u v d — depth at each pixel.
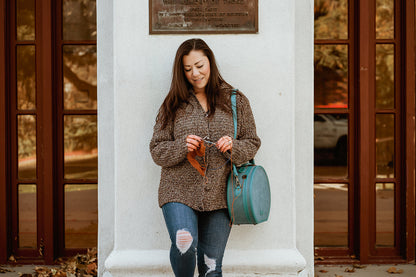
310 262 3.75
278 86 3.53
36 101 4.30
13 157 4.33
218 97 2.92
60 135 4.36
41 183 4.32
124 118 3.54
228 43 3.51
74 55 5.50
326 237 5.10
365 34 4.18
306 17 3.69
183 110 2.91
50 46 4.20
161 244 3.57
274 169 3.55
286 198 3.56
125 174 3.56
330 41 4.32
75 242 4.86
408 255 4.30
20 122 4.53
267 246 3.57
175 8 3.50
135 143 3.54
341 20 5.23
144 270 3.53
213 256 2.86
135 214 3.56
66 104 5.59
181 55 2.89
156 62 3.52
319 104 4.89
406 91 4.27
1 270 4.11
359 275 4.00
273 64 3.52
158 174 3.55
